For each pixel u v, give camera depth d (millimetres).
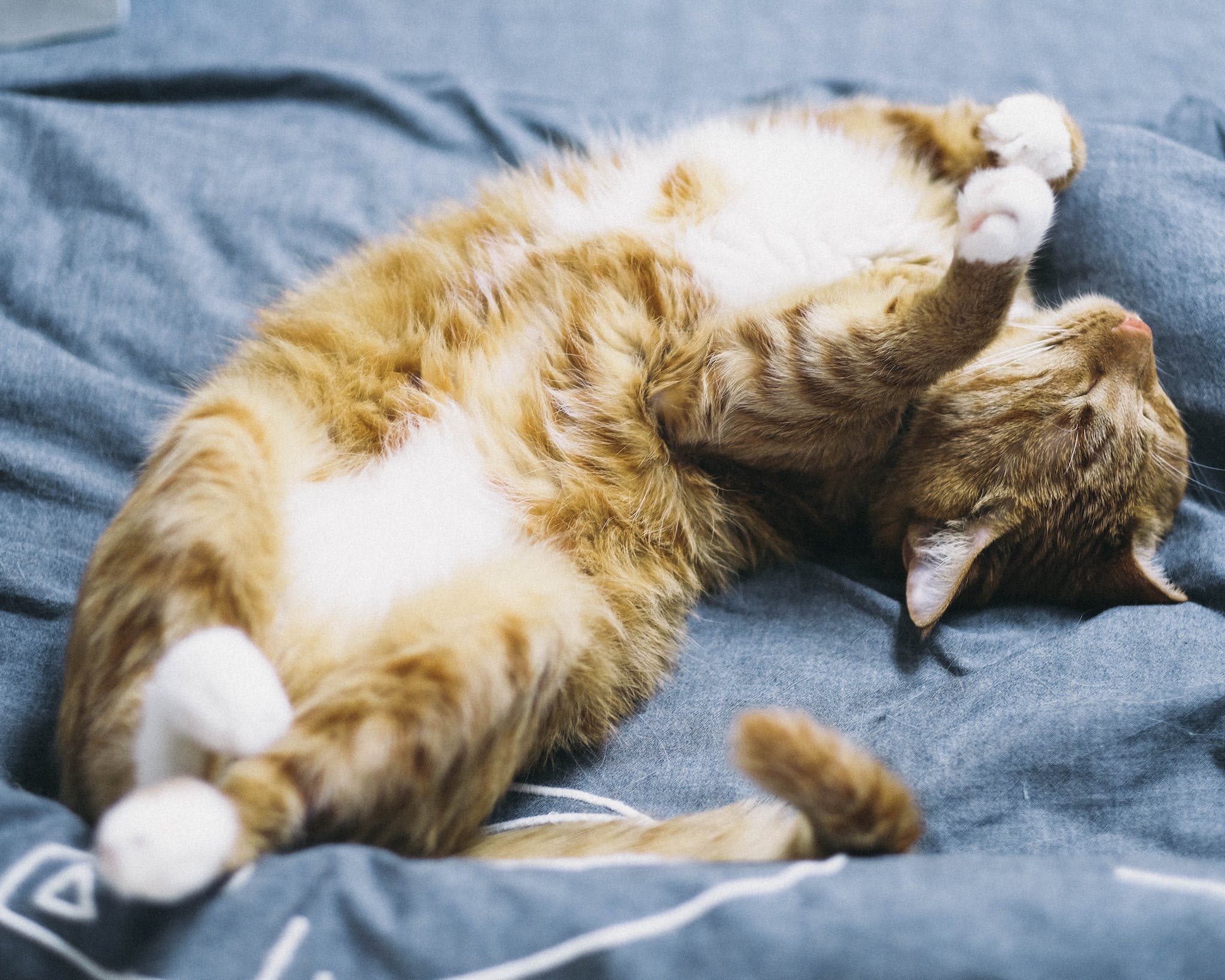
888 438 819
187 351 881
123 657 695
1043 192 755
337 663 722
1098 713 740
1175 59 1046
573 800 763
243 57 1052
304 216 929
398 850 695
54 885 648
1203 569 799
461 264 831
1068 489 808
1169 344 844
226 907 645
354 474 774
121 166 927
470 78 1001
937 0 1089
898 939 633
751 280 821
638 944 636
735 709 780
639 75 1055
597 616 772
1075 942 633
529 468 796
